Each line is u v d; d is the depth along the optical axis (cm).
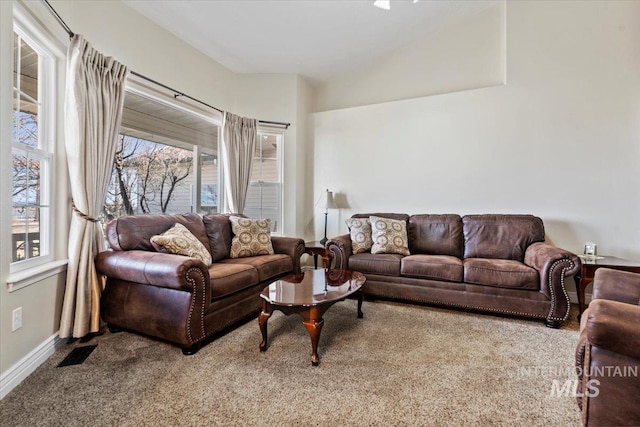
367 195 432
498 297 275
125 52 277
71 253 221
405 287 312
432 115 394
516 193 353
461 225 353
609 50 315
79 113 216
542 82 340
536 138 343
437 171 391
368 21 356
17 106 193
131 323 225
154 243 242
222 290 231
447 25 400
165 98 320
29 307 186
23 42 199
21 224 196
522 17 347
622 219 312
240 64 407
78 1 238
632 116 307
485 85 384
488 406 153
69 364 192
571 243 329
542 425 140
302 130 457
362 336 235
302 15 327
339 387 169
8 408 150
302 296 207
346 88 464
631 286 170
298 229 452
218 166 409
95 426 138
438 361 197
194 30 328
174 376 179
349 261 336
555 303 254
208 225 318
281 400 157
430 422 142
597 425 114
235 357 203
